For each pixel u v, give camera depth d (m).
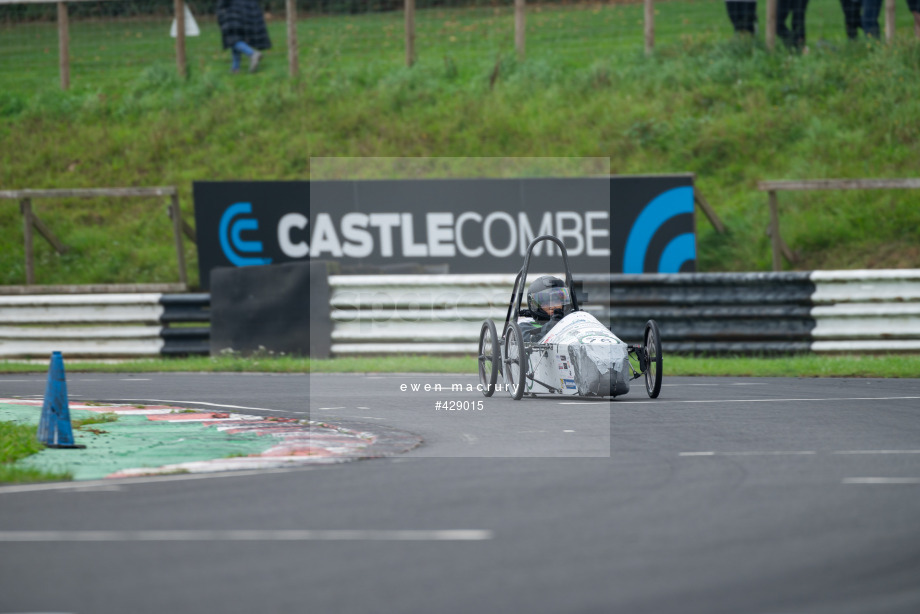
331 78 100.94
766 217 79.69
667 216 68.75
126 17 116.56
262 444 32.09
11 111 101.56
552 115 92.75
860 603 15.53
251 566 17.77
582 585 16.45
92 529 20.69
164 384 51.97
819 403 40.44
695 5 109.19
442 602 15.64
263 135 94.50
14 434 32.81
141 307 66.12
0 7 115.75
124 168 92.81
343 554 18.47
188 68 104.38
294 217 72.12
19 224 87.38
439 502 22.77
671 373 54.50
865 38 94.00
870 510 21.44
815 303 59.50
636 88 94.12
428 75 100.00
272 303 63.34
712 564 17.56
